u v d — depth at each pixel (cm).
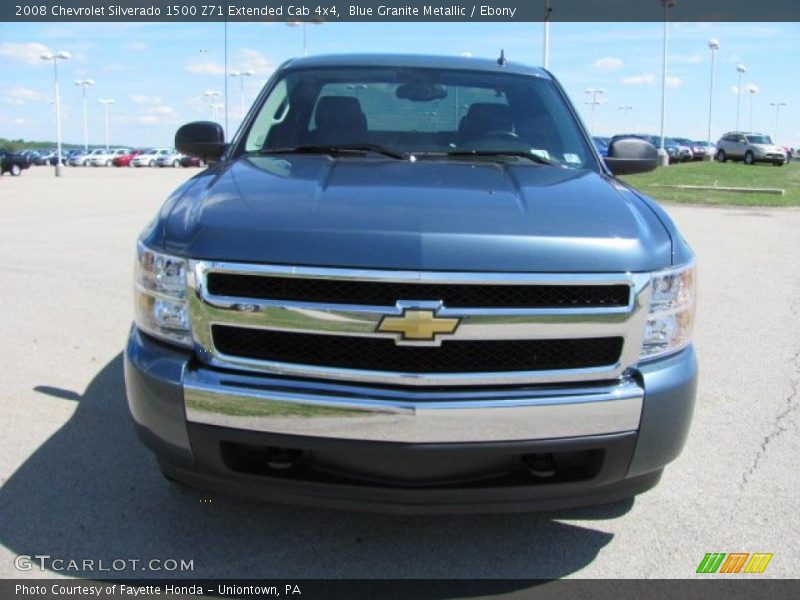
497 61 466
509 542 316
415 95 421
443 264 253
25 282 798
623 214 290
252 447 271
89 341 589
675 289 279
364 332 255
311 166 344
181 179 3400
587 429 263
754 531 329
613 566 301
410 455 256
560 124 416
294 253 257
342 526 323
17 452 387
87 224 1327
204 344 266
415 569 294
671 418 274
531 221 274
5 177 3681
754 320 696
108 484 354
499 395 258
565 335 260
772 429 441
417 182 314
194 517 326
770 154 4825
